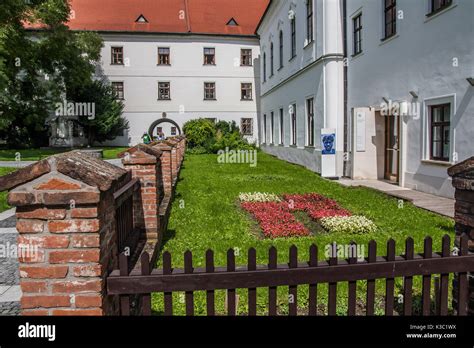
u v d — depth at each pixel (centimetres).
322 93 1405
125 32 3058
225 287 215
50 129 2788
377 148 1257
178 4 3378
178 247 532
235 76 3244
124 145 3123
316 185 1166
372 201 892
